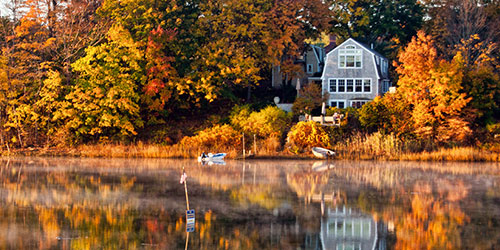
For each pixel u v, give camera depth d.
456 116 71.81
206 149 69.75
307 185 45.81
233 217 34.22
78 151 70.69
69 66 76.94
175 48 78.56
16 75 74.00
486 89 75.06
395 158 65.69
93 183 46.31
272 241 29.16
